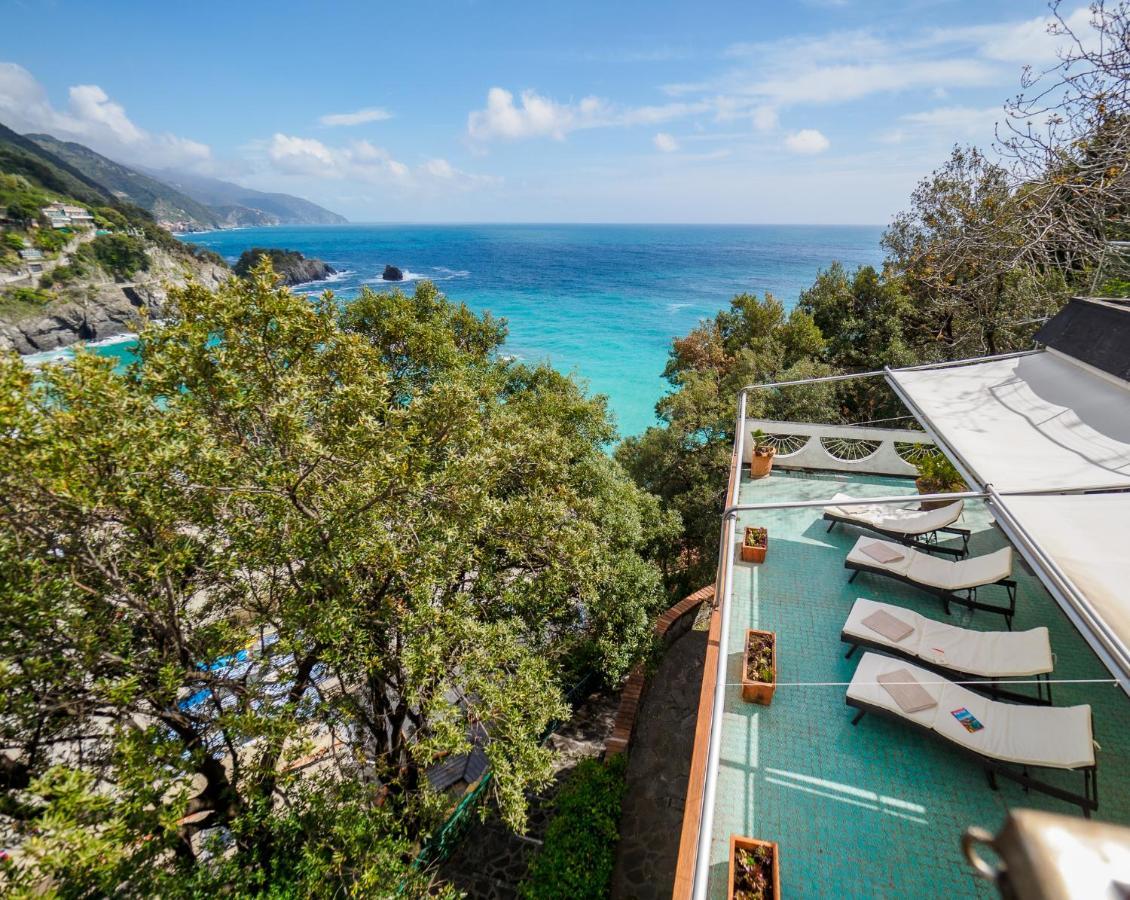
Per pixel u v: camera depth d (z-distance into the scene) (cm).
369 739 1174
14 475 711
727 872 584
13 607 716
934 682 723
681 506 2170
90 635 748
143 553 838
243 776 851
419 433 1112
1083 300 1023
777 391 2442
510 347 7438
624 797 1193
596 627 1394
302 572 966
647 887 1025
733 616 926
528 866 1059
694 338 3519
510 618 1189
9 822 742
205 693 1049
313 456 886
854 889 570
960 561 981
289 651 859
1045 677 775
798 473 1401
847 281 3703
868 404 2834
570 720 1472
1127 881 113
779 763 692
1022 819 129
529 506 1218
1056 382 909
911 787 661
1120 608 465
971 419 842
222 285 1012
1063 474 655
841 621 909
